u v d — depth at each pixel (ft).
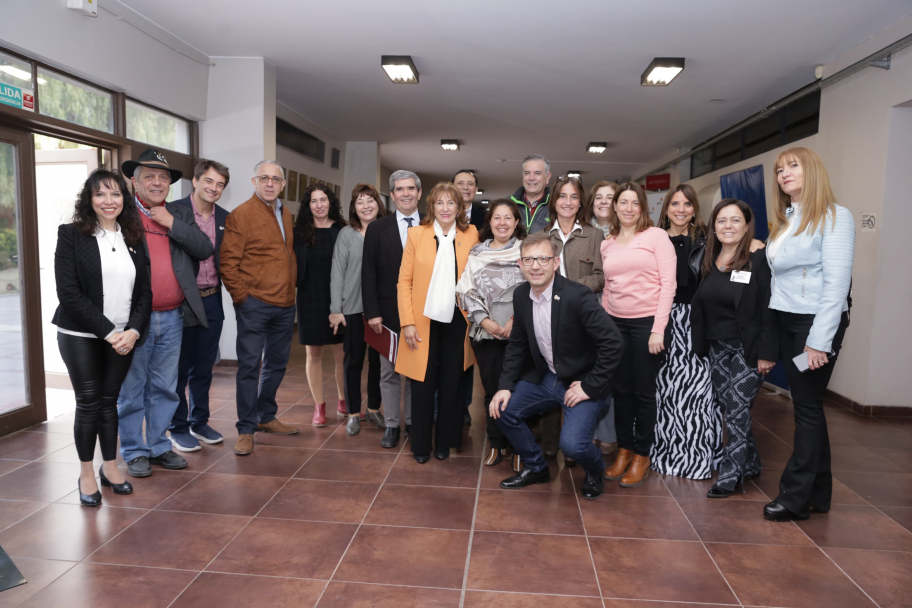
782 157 7.90
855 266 14.92
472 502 8.71
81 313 7.88
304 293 11.95
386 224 10.55
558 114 23.26
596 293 9.33
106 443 8.61
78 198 8.13
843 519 8.36
